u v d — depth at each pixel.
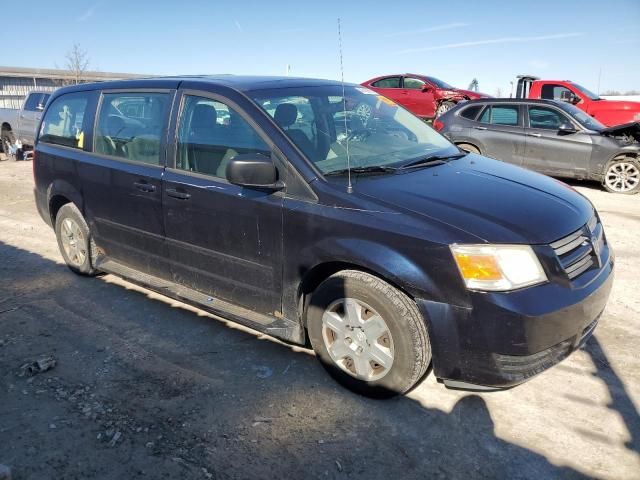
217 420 2.88
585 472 2.48
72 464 2.56
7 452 2.64
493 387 2.70
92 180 4.45
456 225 2.68
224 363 3.46
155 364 3.45
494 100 10.05
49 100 5.25
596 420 2.84
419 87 16.23
